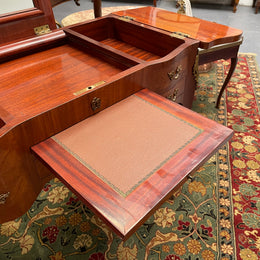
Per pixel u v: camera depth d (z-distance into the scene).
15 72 1.07
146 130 0.80
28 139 0.72
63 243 1.21
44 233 1.25
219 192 1.44
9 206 0.78
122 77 0.88
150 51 1.45
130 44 1.53
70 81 1.02
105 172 0.67
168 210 1.35
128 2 4.48
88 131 0.80
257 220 1.30
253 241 1.22
